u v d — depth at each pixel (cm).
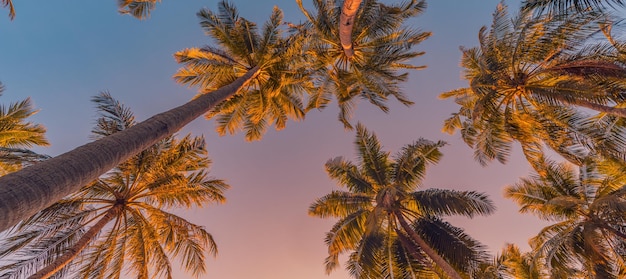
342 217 1502
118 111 1141
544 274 1495
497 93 1273
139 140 516
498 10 1235
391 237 1410
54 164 363
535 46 1138
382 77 1470
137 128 537
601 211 1297
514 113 1305
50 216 1078
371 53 1471
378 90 1470
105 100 1121
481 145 1584
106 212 1192
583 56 1091
